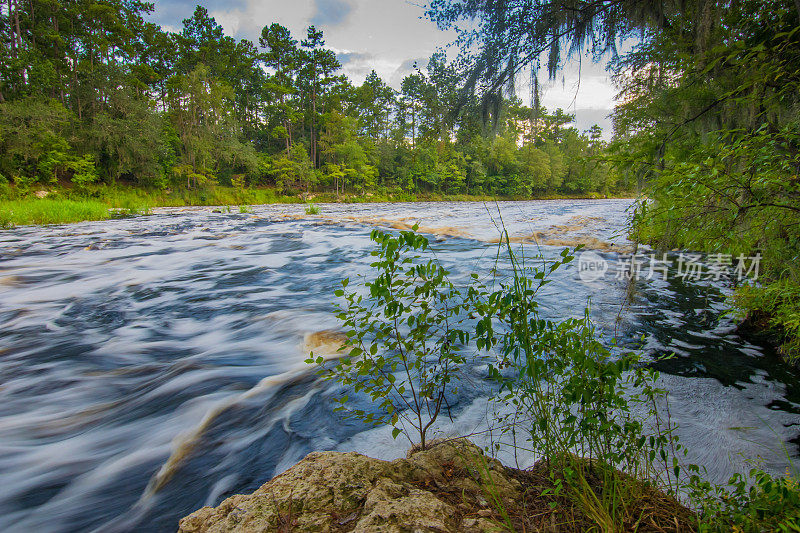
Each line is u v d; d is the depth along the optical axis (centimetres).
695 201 261
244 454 303
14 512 254
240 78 6369
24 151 3312
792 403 340
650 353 454
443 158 6281
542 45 479
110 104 4097
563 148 7469
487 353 452
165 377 448
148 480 282
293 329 591
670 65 447
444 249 1287
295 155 5497
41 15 4516
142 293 836
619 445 187
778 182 237
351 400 364
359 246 1434
